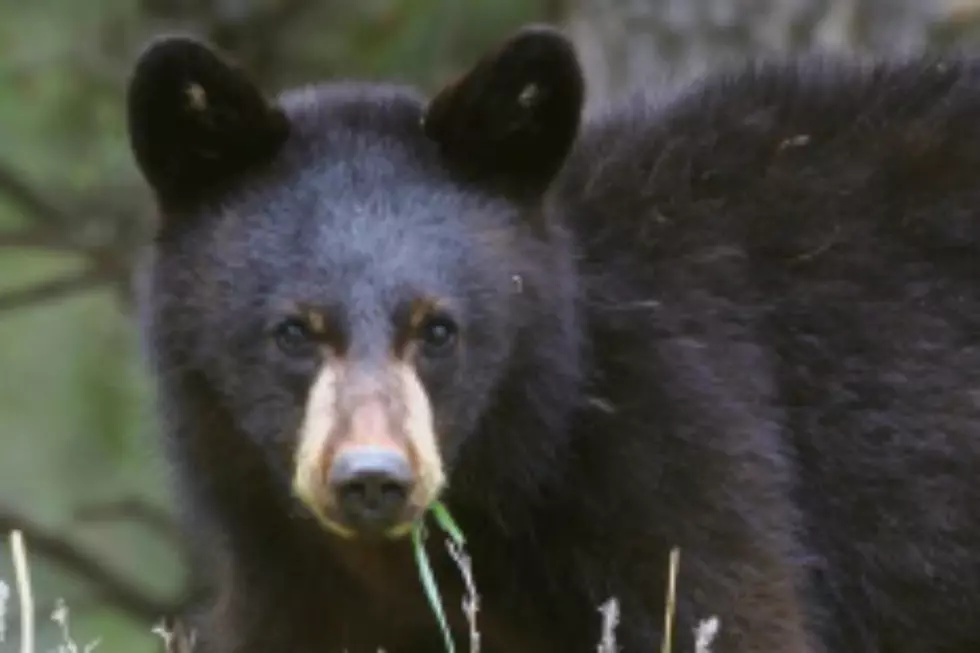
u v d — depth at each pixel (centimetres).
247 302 1041
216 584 1184
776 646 1089
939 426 1160
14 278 2020
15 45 1861
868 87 1202
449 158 1081
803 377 1153
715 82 1205
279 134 1084
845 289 1159
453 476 1083
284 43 1922
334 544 1107
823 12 1698
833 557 1166
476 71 1071
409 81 1881
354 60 1909
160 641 1383
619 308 1116
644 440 1097
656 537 1093
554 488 1094
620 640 1095
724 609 1086
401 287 1023
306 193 1062
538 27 1073
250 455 1080
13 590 1898
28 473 2003
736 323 1138
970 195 1180
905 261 1168
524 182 1084
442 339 1030
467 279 1040
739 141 1177
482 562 1107
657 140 1174
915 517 1161
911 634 1179
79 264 2039
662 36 1694
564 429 1088
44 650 1862
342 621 1142
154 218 1105
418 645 1151
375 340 1012
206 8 1903
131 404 1989
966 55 1230
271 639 1149
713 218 1155
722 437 1105
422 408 999
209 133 1080
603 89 1708
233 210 1069
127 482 1994
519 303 1058
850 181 1176
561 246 1093
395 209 1054
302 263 1034
